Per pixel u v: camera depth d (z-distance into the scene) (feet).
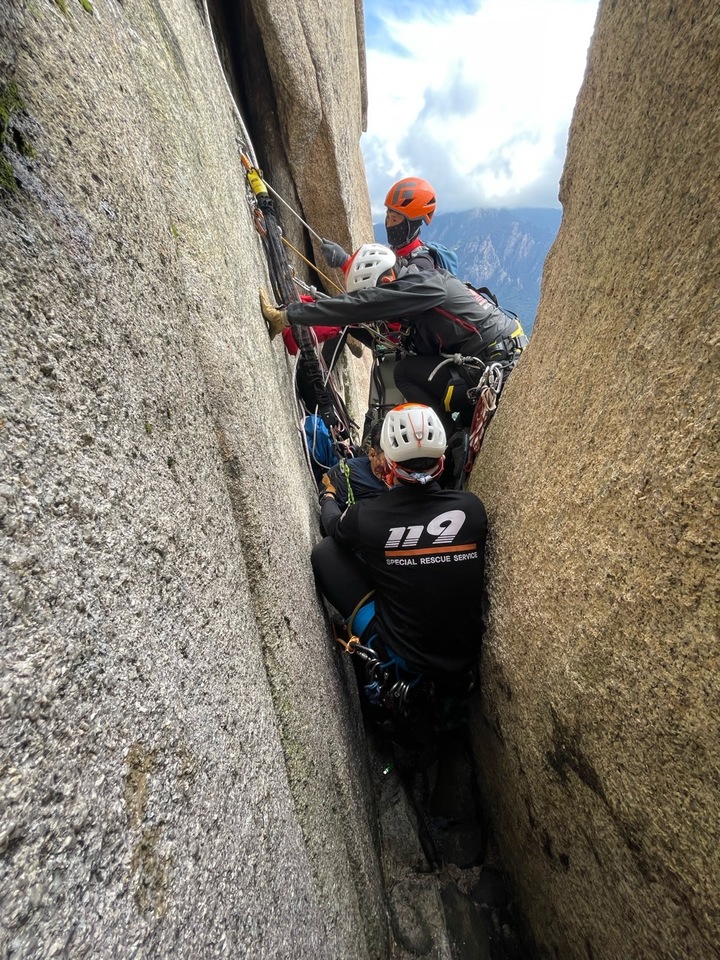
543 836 6.38
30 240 2.64
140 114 4.60
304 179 16.14
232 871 3.37
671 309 4.34
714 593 3.68
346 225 17.69
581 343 5.88
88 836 2.27
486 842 8.85
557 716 5.47
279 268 11.55
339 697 7.91
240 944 3.25
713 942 3.85
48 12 3.27
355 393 23.27
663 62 4.47
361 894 6.61
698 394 3.92
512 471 7.39
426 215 11.21
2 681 2.03
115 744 2.57
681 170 4.30
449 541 7.54
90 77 3.63
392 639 8.04
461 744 9.92
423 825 9.09
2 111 2.58
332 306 9.42
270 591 5.76
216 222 7.09
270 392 8.41
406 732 9.94
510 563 6.82
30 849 1.98
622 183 5.23
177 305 4.52
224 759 3.67
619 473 4.74
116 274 3.45
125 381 3.36
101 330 3.14
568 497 5.58
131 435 3.34
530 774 6.36
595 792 5.06
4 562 2.16
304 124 14.39
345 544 8.38
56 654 2.31
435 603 7.59
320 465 12.49
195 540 3.99
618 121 5.31
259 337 8.38
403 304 9.66
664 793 4.14
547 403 6.58
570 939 6.16
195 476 4.26
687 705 3.88
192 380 4.61
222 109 9.57
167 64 6.27
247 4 12.30
